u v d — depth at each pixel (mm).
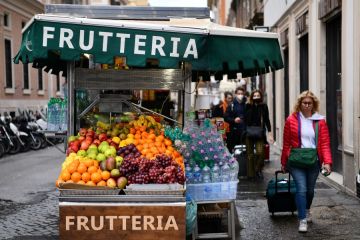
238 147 11625
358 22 8812
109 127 6895
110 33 5402
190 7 7531
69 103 7105
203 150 6352
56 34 5410
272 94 19984
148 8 7566
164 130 6793
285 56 17219
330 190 9695
